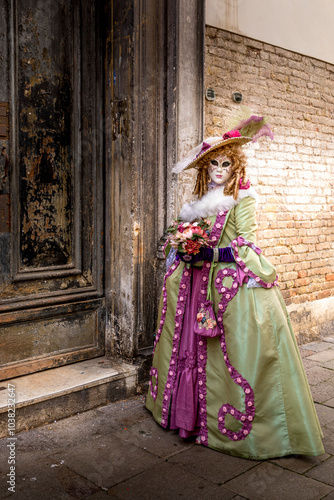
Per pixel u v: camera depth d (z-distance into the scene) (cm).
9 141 296
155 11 330
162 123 338
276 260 451
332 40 494
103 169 345
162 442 265
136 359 336
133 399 322
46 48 311
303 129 470
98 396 307
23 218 307
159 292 346
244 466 241
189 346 265
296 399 246
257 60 420
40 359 317
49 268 321
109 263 346
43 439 265
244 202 262
